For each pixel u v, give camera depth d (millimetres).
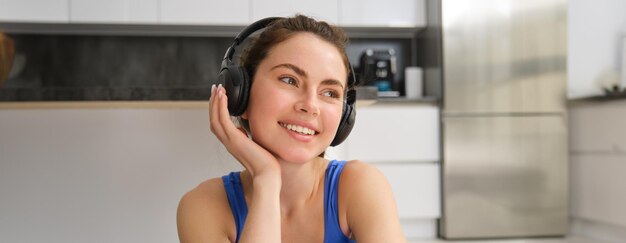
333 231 931
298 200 934
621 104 3234
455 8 3502
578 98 3588
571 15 4016
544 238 3553
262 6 3672
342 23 3725
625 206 3207
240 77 858
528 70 3551
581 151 3682
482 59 3520
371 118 3498
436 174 3545
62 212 1354
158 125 1374
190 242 909
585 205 3635
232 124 878
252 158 859
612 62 4020
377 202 910
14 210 1351
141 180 1366
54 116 1363
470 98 3512
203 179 1372
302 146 839
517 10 3543
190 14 3631
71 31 3891
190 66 4000
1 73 2010
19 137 1356
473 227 3514
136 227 1362
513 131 3539
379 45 4152
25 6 3518
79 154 1362
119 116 1372
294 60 818
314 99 824
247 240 808
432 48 3695
